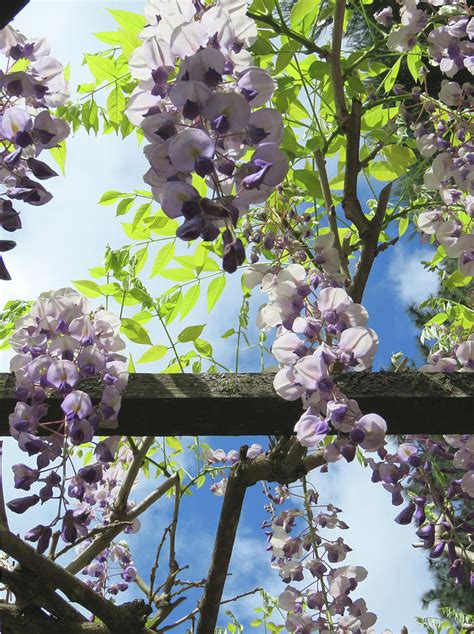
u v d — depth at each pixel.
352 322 1.44
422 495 1.63
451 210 2.04
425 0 2.12
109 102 2.27
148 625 1.81
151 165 1.01
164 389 1.42
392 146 2.18
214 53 1.00
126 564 2.47
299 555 2.12
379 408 1.40
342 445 1.30
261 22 2.00
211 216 0.95
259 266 1.79
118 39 2.19
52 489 1.35
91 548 2.01
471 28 1.88
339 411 1.27
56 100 1.29
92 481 1.39
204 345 2.45
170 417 1.43
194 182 1.73
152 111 1.08
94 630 1.54
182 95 0.97
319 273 1.77
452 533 1.62
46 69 1.28
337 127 2.04
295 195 2.09
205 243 2.36
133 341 2.21
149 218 2.30
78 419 1.33
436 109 2.08
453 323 2.48
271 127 1.02
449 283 2.50
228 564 1.70
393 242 1.85
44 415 1.40
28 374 1.40
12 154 1.15
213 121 0.97
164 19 1.12
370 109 2.25
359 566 2.06
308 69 2.12
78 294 1.57
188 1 1.12
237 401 1.41
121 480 2.42
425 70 2.13
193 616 1.85
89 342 1.49
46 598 1.51
